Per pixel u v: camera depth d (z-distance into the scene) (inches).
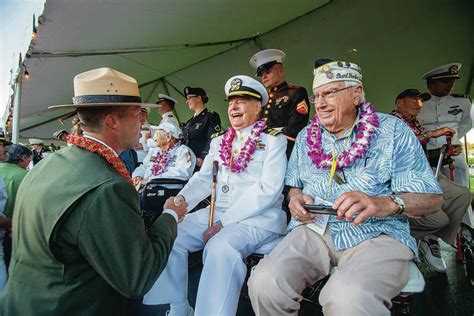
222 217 81.1
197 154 149.8
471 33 178.4
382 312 52.4
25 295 47.4
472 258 107.0
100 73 55.7
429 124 137.1
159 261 51.8
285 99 119.0
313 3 177.0
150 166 130.3
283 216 84.9
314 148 72.9
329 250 67.4
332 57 209.6
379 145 66.2
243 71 235.0
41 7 100.9
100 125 55.0
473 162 207.6
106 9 108.7
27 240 48.6
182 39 177.6
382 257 58.5
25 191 51.3
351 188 66.9
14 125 158.4
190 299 100.2
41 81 176.6
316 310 92.4
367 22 187.5
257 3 149.2
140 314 79.4
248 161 84.7
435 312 90.5
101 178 47.9
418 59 194.5
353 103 68.7
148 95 281.7
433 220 92.8
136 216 49.1
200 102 155.9
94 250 45.0
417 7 175.5
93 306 48.5
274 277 60.6
